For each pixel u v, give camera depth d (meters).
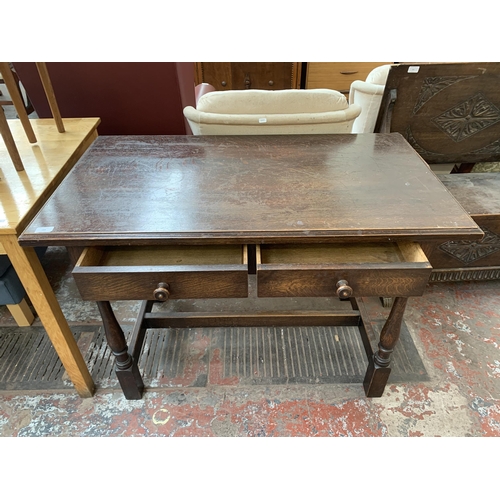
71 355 1.21
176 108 1.76
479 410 1.30
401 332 1.56
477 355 1.48
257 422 1.27
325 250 1.09
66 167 1.27
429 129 1.72
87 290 0.95
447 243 1.56
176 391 1.37
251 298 1.74
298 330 1.59
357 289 0.96
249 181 1.14
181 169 1.20
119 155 1.28
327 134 1.44
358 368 1.44
